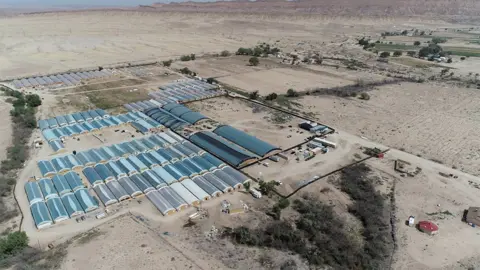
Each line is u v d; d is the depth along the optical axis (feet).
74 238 175.01
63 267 154.51
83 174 232.32
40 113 337.52
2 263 151.94
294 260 163.22
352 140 286.46
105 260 159.33
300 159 254.27
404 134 298.56
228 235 178.81
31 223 186.29
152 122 313.53
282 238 175.63
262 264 160.45
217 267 157.17
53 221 186.50
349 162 252.62
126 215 193.67
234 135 285.43
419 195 215.31
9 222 186.91
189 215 194.08
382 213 198.49
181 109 338.75
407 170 241.14
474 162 253.44
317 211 194.29
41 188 214.07
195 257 162.71
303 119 327.47
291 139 286.66
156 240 173.58
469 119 328.49
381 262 163.12
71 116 323.16
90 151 258.57
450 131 303.89
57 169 234.17
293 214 196.54
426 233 182.80
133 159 247.29
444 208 203.62
